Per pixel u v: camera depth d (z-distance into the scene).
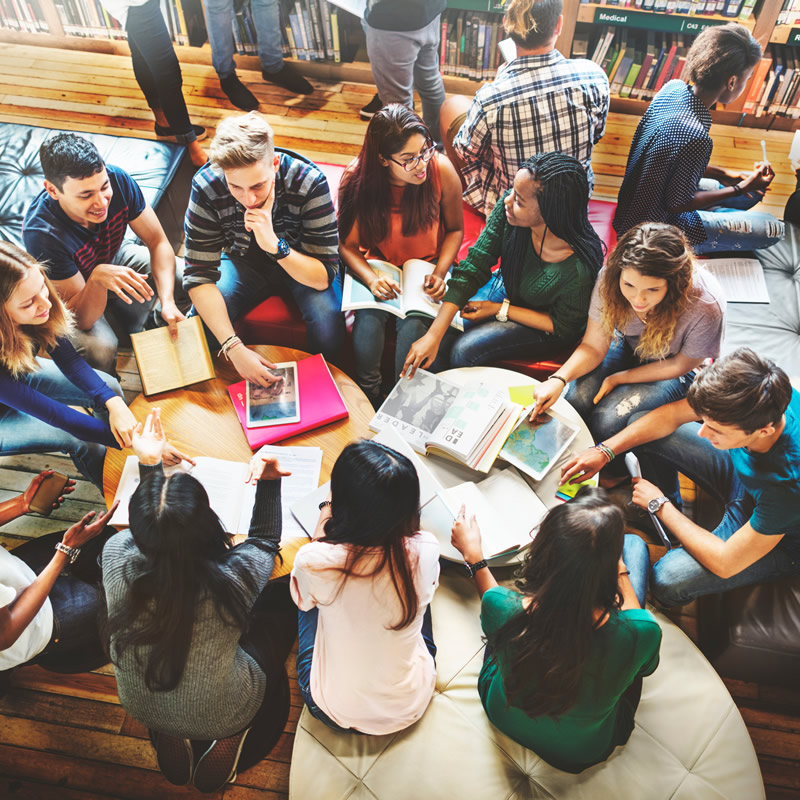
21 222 2.94
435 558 1.60
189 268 2.42
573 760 1.69
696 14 3.57
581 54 3.86
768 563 2.02
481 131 2.64
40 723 2.23
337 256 2.50
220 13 3.60
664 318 2.11
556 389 2.24
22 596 1.80
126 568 1.51
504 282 2.52
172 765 1.89
